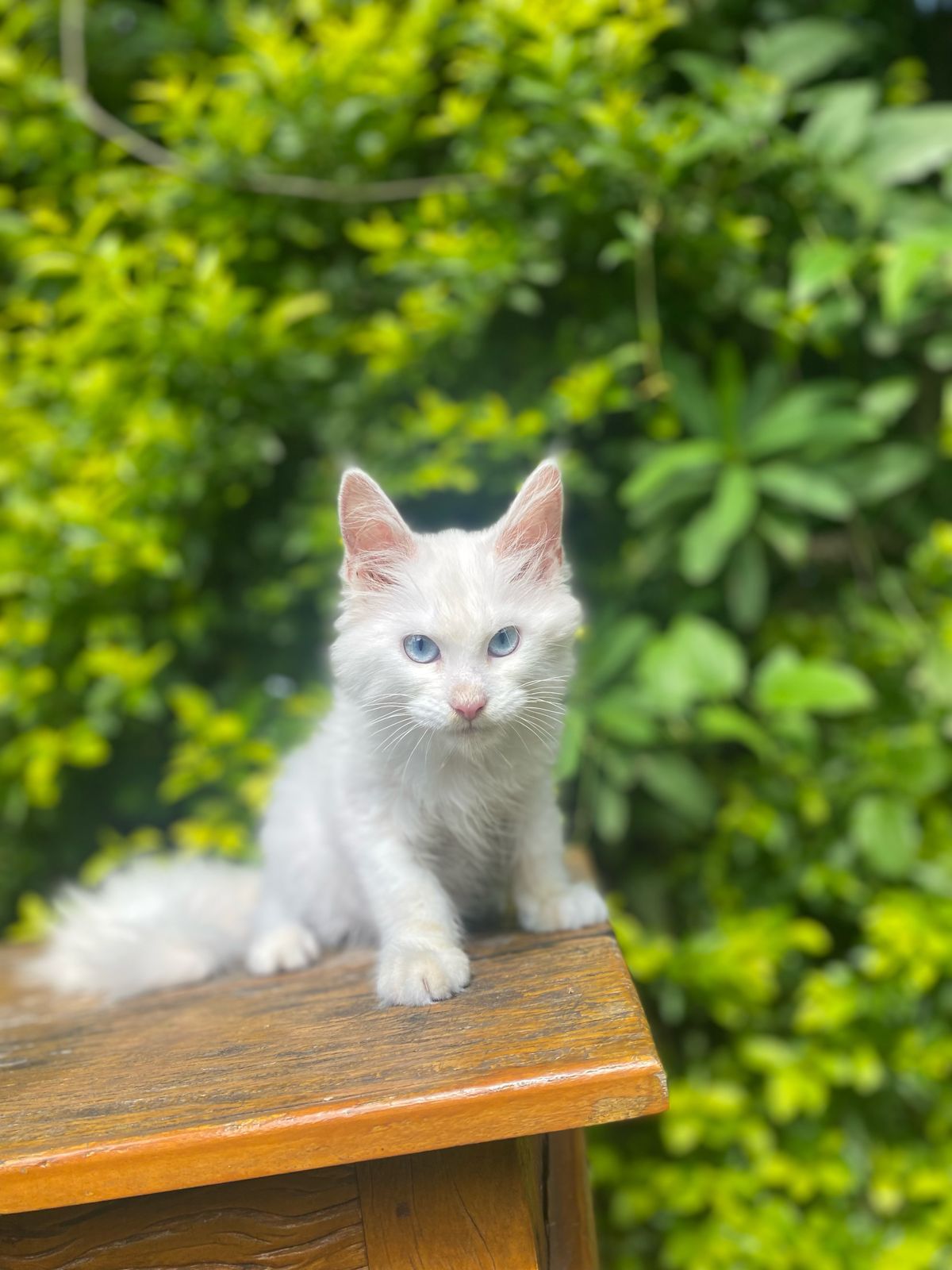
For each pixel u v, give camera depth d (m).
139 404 0.77
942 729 0.76
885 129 0.75
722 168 0.74
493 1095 0.33
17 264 0.84
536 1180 0.40
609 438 0.80
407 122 0.78
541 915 0.47
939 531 0.75
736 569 0.76
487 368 0.80
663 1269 0.75
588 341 0.77
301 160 0.78
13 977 0.60
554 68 0.69
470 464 0.76
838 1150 0.74
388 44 0.78
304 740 0.75
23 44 0.86
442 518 0.78
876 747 0.75
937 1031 0.75
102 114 0.80
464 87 0.76
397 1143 0.33
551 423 0.74
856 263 0.73
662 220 0.73
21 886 0.86
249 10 0.85
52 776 0.81
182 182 0.78
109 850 0.79
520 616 0.45
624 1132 0.78
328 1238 0.35
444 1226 0.35
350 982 0.46
